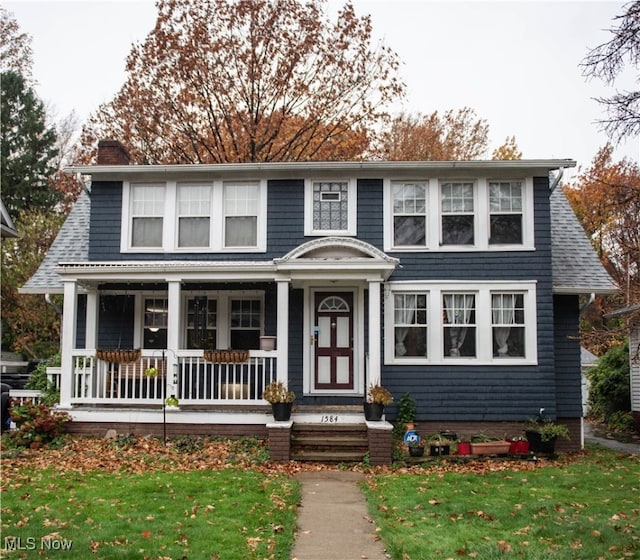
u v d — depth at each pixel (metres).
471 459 12.16
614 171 28.77
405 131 32.28
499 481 10.24
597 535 7.19
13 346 27.38
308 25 24.09
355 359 14.67
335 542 7.18
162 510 8.06
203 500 8.59
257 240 14.84
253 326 15.37
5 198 35.38
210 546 6.76
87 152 27.72
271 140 24.44
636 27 9.52
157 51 24.02
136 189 15.21
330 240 13.37
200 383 14.95
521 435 14.03
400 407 14.13
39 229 26.83
